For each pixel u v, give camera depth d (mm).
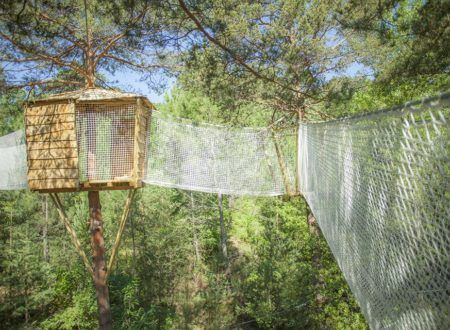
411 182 1409
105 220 13773
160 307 12914
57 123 5191
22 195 14414
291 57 5305
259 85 6367
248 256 15633
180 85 7488
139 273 13312
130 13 4238
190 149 6000
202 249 17516
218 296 12039
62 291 14039
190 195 15773
